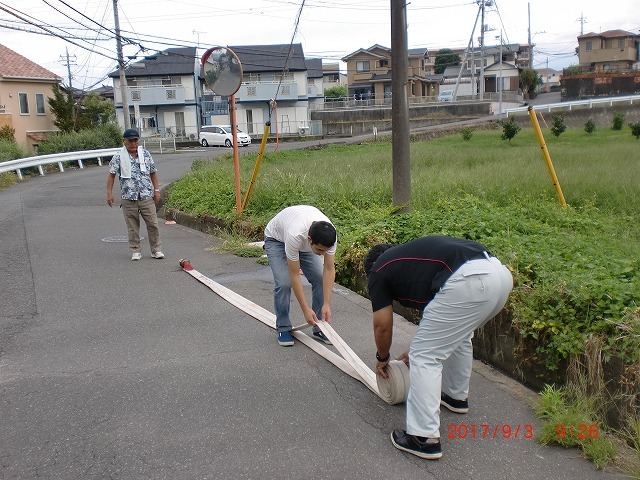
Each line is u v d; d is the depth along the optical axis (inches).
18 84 1189.7
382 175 487.5
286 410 146.5
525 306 164.4
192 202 442.0
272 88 1830.7
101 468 122.6
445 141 1194.0
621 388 134.5
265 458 126.0
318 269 190.5
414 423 126.6
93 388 157.8
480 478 119.6
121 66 1117.7
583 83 2192.4
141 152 297.7
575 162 539.8
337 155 916.6
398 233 265.6
